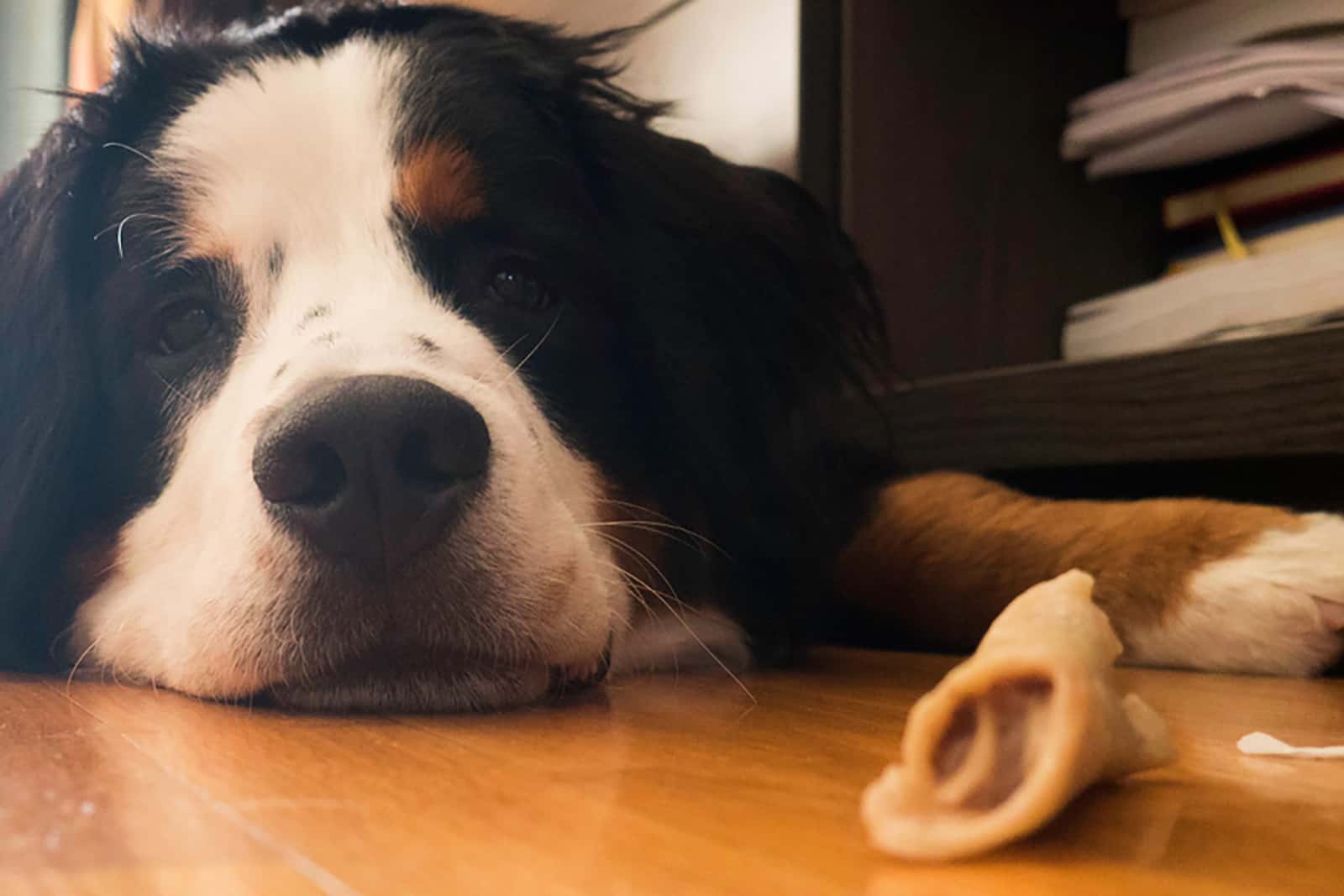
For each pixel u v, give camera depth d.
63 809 0.49
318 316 0.93
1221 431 1.27
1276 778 0.56
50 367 1.05
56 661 1.07
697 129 1.65
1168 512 1.12
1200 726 0.73
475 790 0.53
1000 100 1.69
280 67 1.08
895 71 1.60
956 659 1.16
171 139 1.04
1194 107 1.51
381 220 1.00
